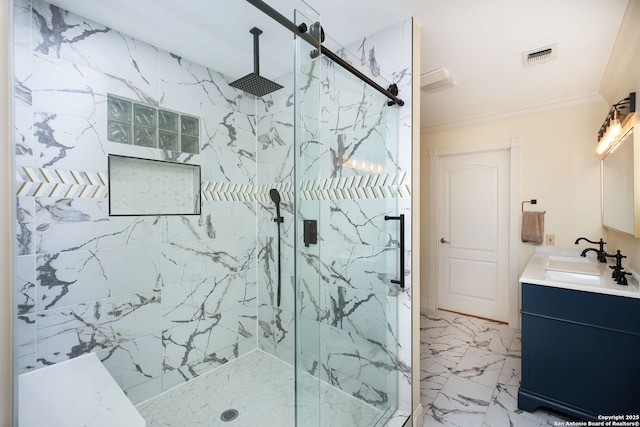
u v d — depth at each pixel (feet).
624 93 6.41
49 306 4.59
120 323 5.42
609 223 7.25
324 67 4.44
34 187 4.44
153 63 5.83
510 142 9.73
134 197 5.70
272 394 6.03
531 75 7.09
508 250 10.05
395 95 5.27
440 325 10.05
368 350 5.19
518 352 8.12
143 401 5.74
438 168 11.46
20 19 4.28
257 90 6.24
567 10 4.78
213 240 6.98
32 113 4.40
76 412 3.44
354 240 4.99
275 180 7.43
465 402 6.04
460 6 4.76
